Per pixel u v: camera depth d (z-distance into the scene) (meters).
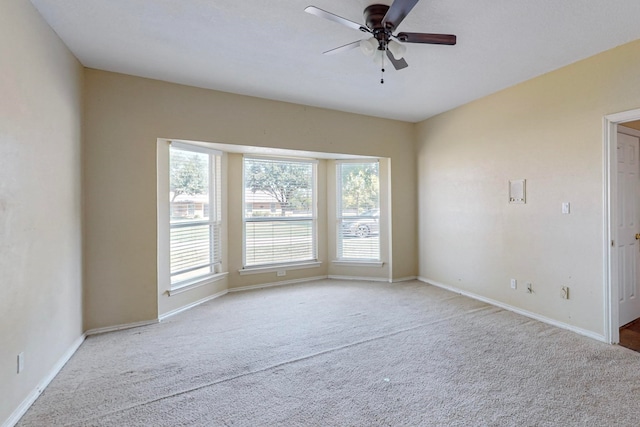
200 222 3.86
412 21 2.21
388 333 2.89
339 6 2.05
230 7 2.06
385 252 4.83
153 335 2.88
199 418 1.75
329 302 3.81
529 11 2.08
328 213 5.02
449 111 4.23
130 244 3.08
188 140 3.38
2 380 1.65
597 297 2.70
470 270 3.97
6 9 1.70
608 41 2.46
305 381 2.11
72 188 2.59
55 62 2.30
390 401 1.88
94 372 2.24
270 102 3.82
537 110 3.15
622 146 2.90
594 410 1.78
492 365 2.29
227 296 4.08
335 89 3.51
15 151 1.78
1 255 1.65
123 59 2.77
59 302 2.32
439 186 4.42
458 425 1.67
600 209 2.66
